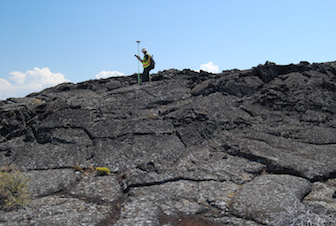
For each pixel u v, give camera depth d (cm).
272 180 755
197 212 620
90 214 600
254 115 1266
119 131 1081
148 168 847
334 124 1179
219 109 1286
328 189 724
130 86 1608
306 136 1052
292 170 802
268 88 1437
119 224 558
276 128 1132
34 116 1162
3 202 630
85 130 1093
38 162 899
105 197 700
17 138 1056
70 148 982
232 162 881
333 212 601
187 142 1031
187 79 1705
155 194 705
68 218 575
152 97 1430
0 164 898
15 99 1408
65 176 802
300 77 1569
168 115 1237
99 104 1332
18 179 664
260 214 591
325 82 1505
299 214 564
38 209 612
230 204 647
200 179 781
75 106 1276
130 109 1299
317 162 854
